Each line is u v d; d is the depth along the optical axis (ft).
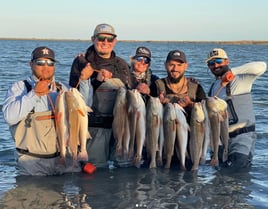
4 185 8.14
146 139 8.93
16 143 8.53
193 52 113.91
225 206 7.15
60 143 8.31
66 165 8.86
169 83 9.20
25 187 8.03
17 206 7.13
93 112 9.06
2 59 61.26
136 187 8.07
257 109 18.90
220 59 9.41
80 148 8.43
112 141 9.35
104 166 9.36
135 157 8.91
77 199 7.45
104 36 8.85
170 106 8.83
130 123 8.74
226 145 8.98
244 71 9.25
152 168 9.14
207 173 8.94
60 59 62.34
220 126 8.84
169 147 8.94
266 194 7.76
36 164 8.63
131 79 9.37
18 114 8.14
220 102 8.75
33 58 8.29
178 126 8.82
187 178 8.62
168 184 8.25
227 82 9.10
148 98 9.05
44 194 7.68
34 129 8.39
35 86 8.24
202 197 7.57
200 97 9.28
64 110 8.18
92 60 9.06
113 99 9.05
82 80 8.63
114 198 7.50
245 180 8.54
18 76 33.71
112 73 9.07
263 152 10.98
